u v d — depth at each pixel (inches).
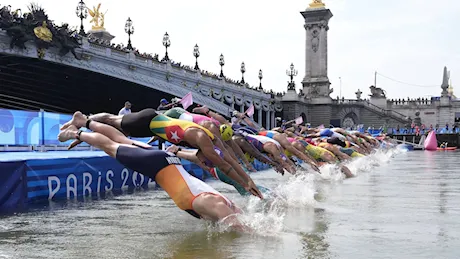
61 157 419.8
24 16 1375.5
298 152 531.8
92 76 1763.0
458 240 234.1
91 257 206.4
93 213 323.6
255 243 229.0
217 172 361.4
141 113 315.3
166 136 311.9
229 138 386.0
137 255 208.5
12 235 252.1
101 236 247.9
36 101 2017.7
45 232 259.4
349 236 243.8
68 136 298.4
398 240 233.9
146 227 271.7
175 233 254.4
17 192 363.9
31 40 1406.3
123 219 298.7
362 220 290.8
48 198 395.5
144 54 2063.2
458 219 293.3
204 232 255.9
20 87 1827.0
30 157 422.9
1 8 1343.5
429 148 2105.1
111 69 1699.1
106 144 288.0
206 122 351.6
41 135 621.6
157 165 273.0
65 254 211.6
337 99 3319.4
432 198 398.3
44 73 1684.3
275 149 480.1
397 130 2837.1
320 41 3378.4
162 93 2057.1
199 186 270.2
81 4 1947.6
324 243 227.9
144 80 1839.3
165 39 2229.3
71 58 1549.0
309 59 3412.9
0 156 450.3
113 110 2288.4
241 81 2829.7
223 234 249.6
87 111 2231.8
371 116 3282.5
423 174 674.8
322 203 367.2
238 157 444.1
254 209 335.0
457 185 510.9
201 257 202.8
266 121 2999.5
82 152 577.3
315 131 847.1
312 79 3385.8
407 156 1379.2
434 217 301.9
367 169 755.4
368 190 459.8
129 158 276.7
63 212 329.4
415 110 3361.2
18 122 591.5
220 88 2412.6
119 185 485.4
